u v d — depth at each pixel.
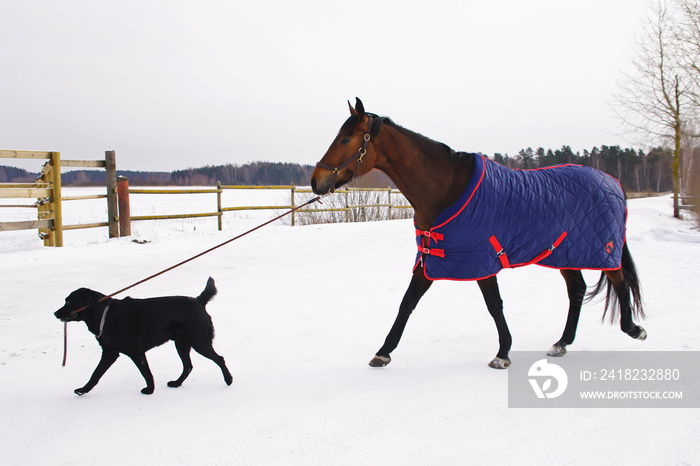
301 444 2.63
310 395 3.30
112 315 3.23
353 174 3.87
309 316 5.32
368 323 5.06
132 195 31.81
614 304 4.48
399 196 22.41
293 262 8.69
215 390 3.42
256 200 28.83
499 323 3.84
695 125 19.42
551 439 2.69
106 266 8.06
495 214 3.74
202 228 13.88
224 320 5.17
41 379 3.65
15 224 9.12
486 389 3.39
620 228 4.21
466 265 3.74
